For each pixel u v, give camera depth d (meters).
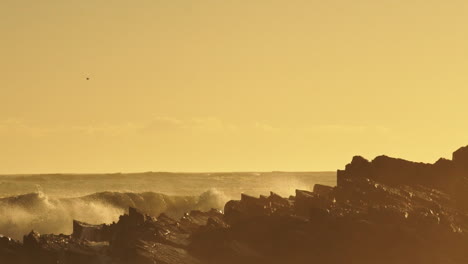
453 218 72.00
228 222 76.06
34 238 73.06
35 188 194.50
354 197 75.44
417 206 73.31
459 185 78.44
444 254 66.06
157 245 69.56
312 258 67.50
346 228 67.69
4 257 73.06
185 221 77.94
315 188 79.50
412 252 66.00
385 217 68.44
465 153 80.88
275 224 70.19
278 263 67.69
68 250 71.19
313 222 69.00
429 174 80.38
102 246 72.81
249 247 69.38
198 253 69.31
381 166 81.19
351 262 66.75
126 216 75.50
